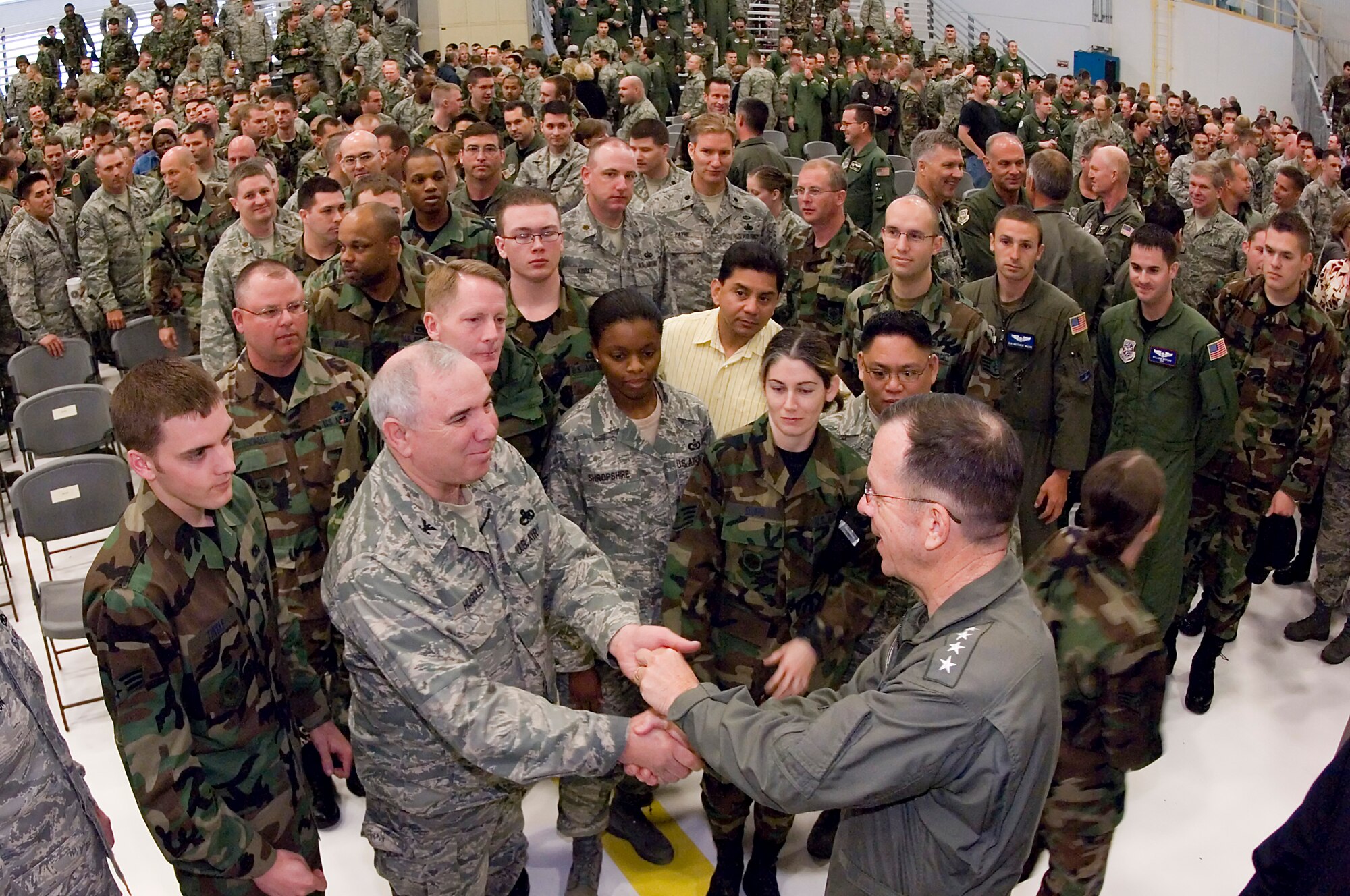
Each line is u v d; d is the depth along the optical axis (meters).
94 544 4.89
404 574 1.88
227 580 2.03
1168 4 18.34
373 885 2.89
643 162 5.07
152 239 5.33
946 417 1.54
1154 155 9.66
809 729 1.57
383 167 5.10
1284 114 17.83
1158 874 2.88
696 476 2.53
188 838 1.90
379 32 13.48
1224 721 3.54
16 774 1.69
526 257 3.02
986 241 4.69
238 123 7.92
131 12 14.83
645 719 1.92
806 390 2.35
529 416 2.90
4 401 6.04
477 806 2.11
